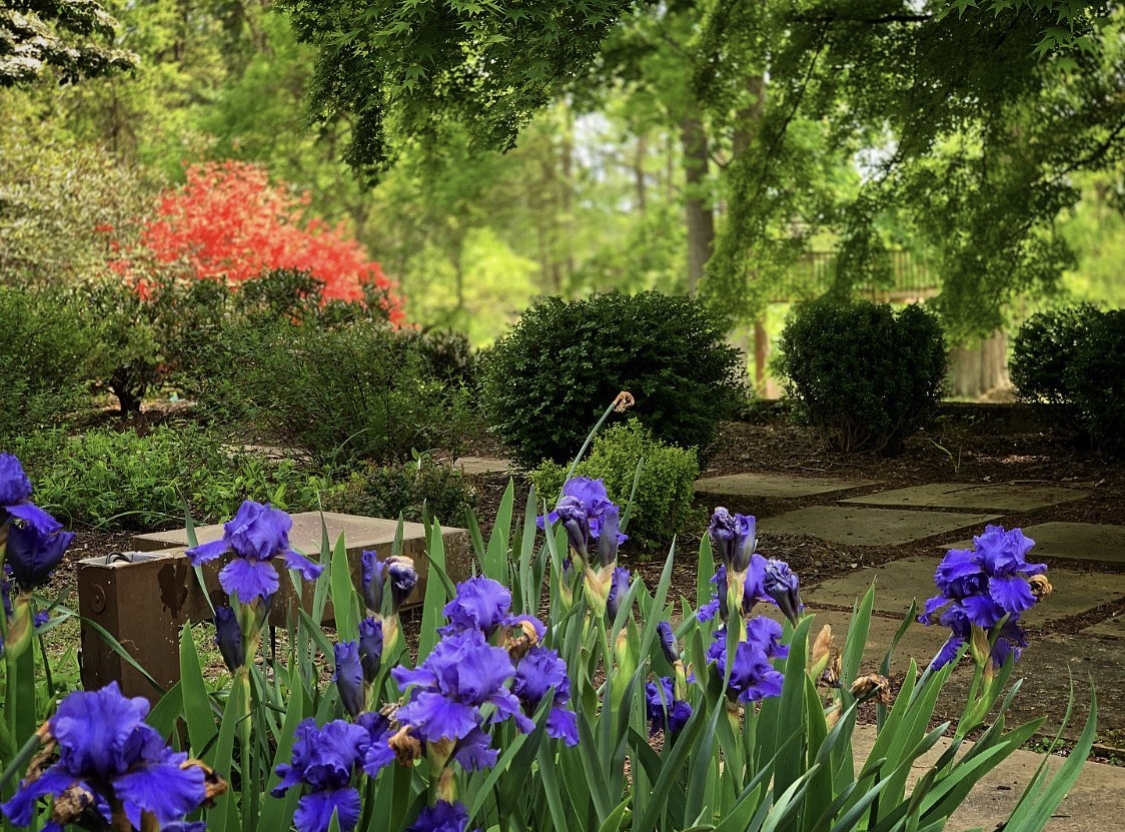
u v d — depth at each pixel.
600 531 2.20
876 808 2.11
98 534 7.64
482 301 41.84
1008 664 2.33
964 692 4.64
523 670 1.85
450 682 1.60
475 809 1.81
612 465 7.48
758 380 20.91
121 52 11.44
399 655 2.33
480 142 11.95
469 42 8.45
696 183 24.86
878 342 11.67
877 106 14.25
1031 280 15.50
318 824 1.70
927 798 2.25
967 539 7.88
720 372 9.41
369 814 1.93
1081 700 4.55
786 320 13.45
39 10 10.86
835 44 13.80
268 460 9.44
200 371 10.97
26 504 1.97
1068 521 8.43
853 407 11.67
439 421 9.46
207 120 26.81
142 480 7.87
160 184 22.23
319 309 14.03
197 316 13.55
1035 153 14.64
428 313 38.53
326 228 26.14
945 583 2.32
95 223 18.55
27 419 9.49
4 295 11.94
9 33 10.38
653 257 34.72
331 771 1.73
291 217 21.36
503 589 1.89
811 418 12.16
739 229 15.62
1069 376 11.03
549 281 52.28
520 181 43.31
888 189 15.16
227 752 2.02
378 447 9.38
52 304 12.30
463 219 38.00
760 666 2.09
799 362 11.98
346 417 9.47
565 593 2.32
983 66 11.60
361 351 9.47
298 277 14.52
